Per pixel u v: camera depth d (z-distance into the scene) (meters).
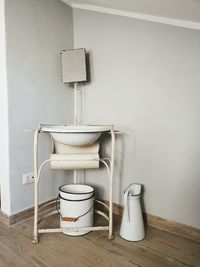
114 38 1.82
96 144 1.75
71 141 1.48
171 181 1.65
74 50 1.86
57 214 1.92
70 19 2.04
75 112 2.04
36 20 1.75
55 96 1.95
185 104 1.54
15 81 1.63
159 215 1.72
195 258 1.39
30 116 1.76
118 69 1.83
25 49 1.69
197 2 1.13
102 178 2.00
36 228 1.51
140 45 1.70
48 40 1.86
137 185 1.75
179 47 1.53
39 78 1.81
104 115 1.94
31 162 1.79
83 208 1.59
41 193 1.90
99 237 1.60
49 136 1.92
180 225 1.63
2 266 1.29
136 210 1.57
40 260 1.35
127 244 1.52
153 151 1.71
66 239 1.56
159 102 1.65
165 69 1.60
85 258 1.37
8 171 1.65
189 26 1.46
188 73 1.51
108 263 1.33
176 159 1.62
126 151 1.84
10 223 1.69
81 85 2.06
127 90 1.79
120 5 1.62
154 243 1.54
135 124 1.78
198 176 1.54
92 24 1.94
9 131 1.62
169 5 1.29
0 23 1.57
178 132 1.59
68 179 2.11
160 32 1.60
